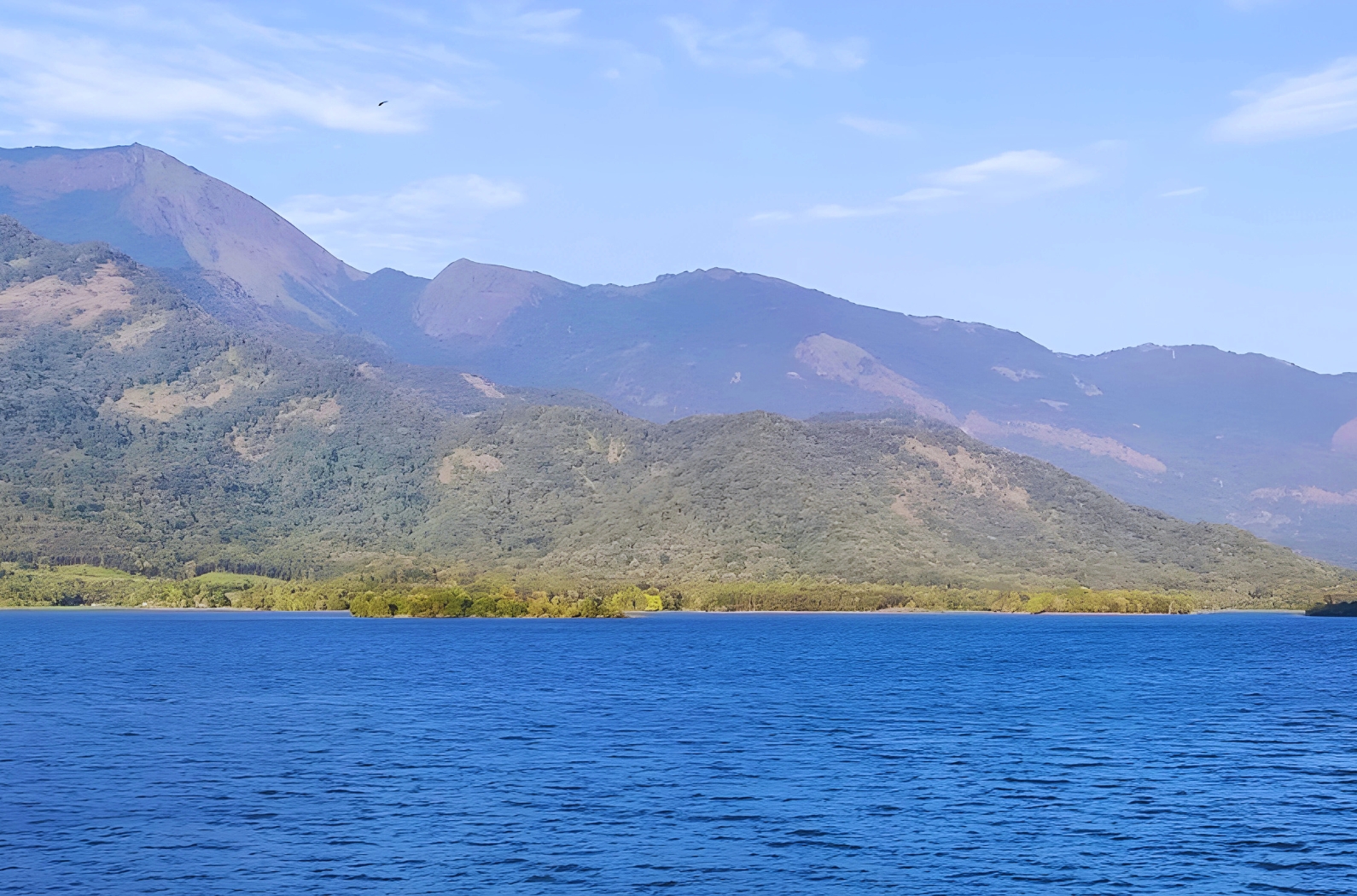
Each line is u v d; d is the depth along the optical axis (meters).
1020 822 60.19
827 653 177.12
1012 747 82.25
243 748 80.19
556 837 56.69
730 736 86.69
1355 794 66.75
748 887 49.88
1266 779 71.06
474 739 84.38
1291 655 177.50
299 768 72.75
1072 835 57.69
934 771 72.69
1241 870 52.50
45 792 65.75
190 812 61.16
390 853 53.97
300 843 55.50
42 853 53.72
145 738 84.31
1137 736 87.88
